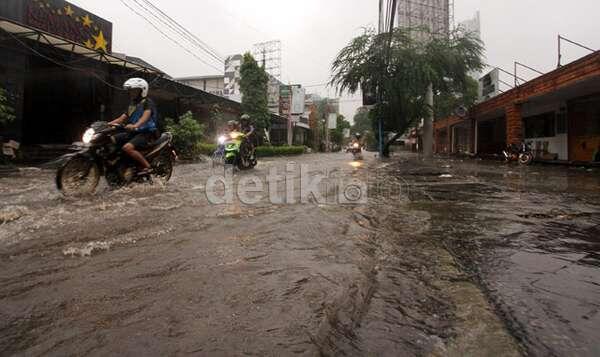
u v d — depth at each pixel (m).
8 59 9.07
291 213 3.40
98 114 11.78
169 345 1.20
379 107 20.97
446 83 19.70
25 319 1.38
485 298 1.60
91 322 1.36
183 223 2.88
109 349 1.18
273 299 1.54
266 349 1.18
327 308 1.47
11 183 5.16
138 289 1.63
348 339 1.26
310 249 2.27
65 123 11.74
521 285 1.74
